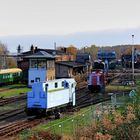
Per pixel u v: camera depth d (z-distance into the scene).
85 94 62.81
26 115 42.09
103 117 32.34
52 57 80.38
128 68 125.94
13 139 28.44
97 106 42.59
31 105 41.06
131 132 28.17
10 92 67.00
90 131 28.33
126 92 60.94
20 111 44.78
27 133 29.05
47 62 78.56
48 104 40.72
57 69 87.88
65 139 26.97
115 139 27.75
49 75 79.62
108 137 26.81
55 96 42.16
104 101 52.72
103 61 119.31
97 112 37.25
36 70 78.19
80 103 51.47
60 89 43.25
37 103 40.78
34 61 78.44
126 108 37.50
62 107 43.88
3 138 29.81
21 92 67.06
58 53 110.81
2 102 53.28
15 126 35.34
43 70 78.06
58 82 43.12
